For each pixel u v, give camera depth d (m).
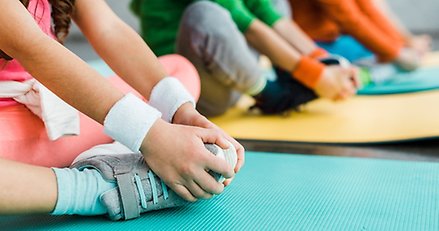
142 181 0.73
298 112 1.58
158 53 1.51
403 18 3.23
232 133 1.35
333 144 1.25
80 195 0.70
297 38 1.62
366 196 0.84
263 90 1.51
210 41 1.37
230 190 0.86
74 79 0.70
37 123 0.83
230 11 1.47
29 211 0.68
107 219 0.74
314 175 0.96
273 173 0.97
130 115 0.70
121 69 0.88
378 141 1.24
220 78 1.42
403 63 1.89
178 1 1.50
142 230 0.70
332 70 1.48
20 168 0.67
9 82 0.81
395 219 0.74
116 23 0.90
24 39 0.69
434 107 1.56
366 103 1.68
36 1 0.83
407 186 0.89
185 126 0.73
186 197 0.73
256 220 0.74
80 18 0.91
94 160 0.74
